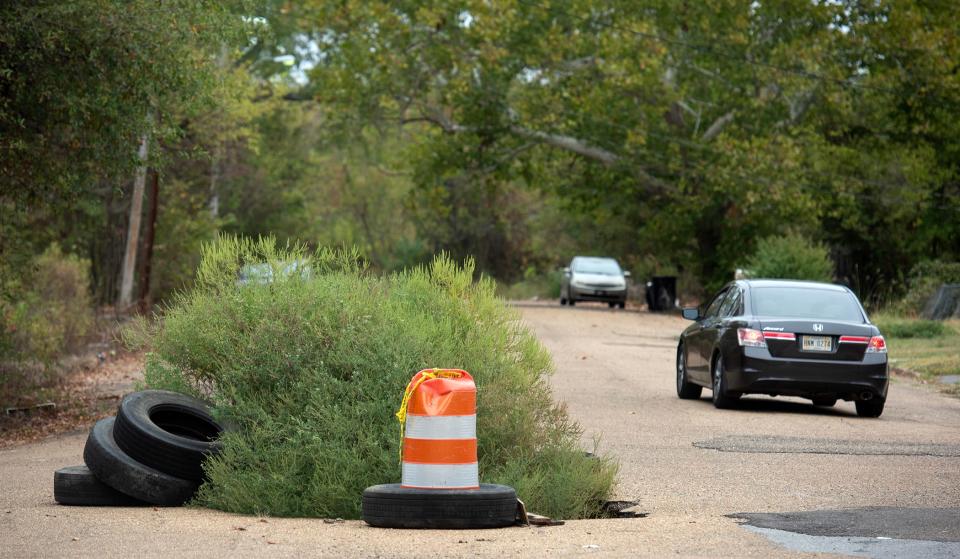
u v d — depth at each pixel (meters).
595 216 64.50
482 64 53.31
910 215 54.66
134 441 10.77
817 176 55.22
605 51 52.56
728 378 19.12
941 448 14.81
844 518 9.80
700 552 8.24
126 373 26.97
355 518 10.13
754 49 55.00
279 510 10.23
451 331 11.59
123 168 19.48
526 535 9.00
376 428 10.50
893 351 32.03
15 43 17.06
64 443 17.16
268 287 11.90
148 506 10.85
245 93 44.09
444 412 9.42
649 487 11.69
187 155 21.09
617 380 24.59
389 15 52.03
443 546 8.48
